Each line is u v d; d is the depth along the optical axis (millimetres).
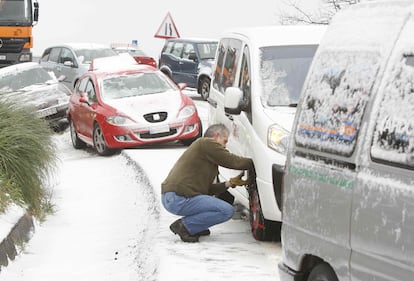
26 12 28672
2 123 11805
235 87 9836
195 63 28422
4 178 11070
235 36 10906
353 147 5309
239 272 7832
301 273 5980
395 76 5117
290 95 9469
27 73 22656
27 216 10711
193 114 18266
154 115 17953
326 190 5535
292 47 9953
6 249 9180
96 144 18438
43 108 21375
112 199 12883
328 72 5820
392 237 4824
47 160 12250
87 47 29359
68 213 12102
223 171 10625
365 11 5676
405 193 4738
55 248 10133
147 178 13266
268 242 9172
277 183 8727
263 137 8961
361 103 5359
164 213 10625
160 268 8055
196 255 8523
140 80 19094
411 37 5090
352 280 5238
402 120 4922
